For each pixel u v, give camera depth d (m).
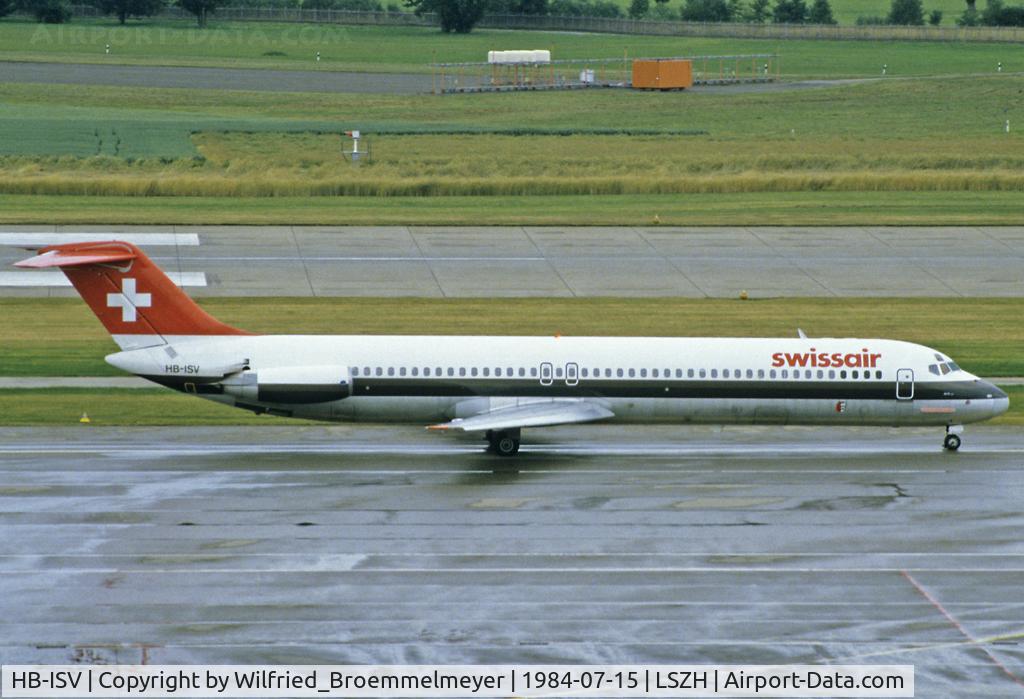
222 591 142.75
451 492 177.88
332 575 147.62
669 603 141.50
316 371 191.25
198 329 192.88
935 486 183.25
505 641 131.88
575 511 170.62
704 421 199.75
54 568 148.12
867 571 151.12
